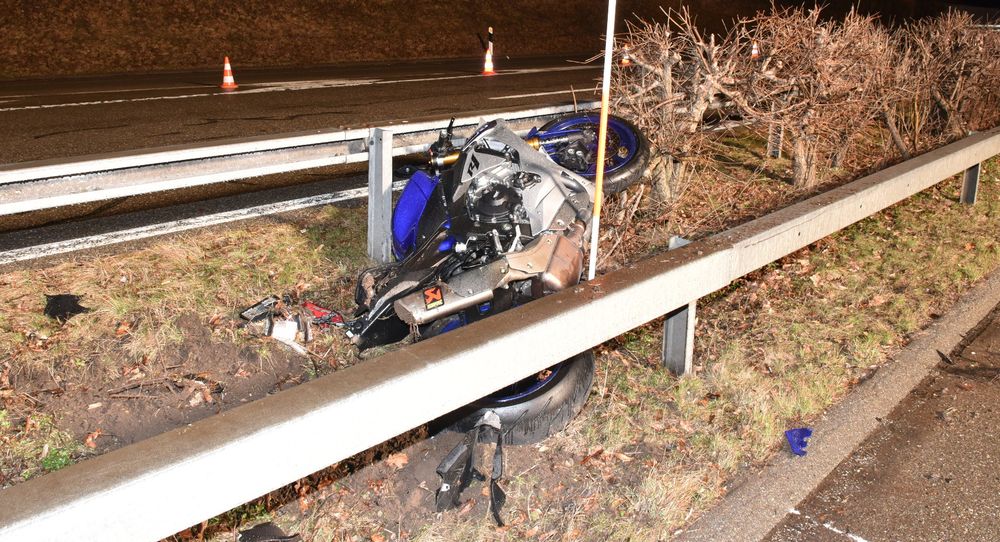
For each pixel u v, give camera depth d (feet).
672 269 13.17
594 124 18.95
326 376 9.12
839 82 23.27
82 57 52.95
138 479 7.15
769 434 13.91
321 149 17.67
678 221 22.29
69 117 33.50
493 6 81.25
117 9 57.21
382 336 14.51
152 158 15.14
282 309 15.52
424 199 16.99
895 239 23.76
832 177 27.73
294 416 8.25
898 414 15.08
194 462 7.50
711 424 14.08
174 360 14.29
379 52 66.80
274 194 22.98
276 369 14.46
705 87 20.39
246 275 16.81
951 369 16.85
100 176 14.87
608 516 11.67
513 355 10.68
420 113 37.11
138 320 14.82
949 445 14.14
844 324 18.25
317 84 46.57
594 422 13.76
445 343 10.11
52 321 14.47
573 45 81.92
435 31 72.95
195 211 20.93
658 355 16.14
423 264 13.80
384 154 17.87
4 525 6.43
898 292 20.22
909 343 17.79
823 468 13.34
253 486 8.06
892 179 19.54
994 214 26.61
